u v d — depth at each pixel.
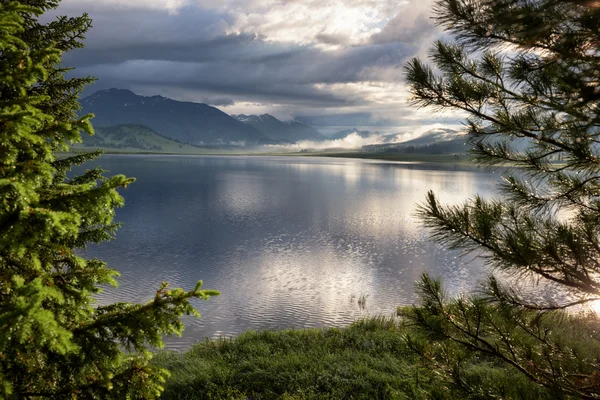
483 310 4.34
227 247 49.47
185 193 107.44
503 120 4.00
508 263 3.63
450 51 4.38
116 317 3.65
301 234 58.31
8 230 2.58
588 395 3.87
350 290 33.69
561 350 4.24
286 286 34.59
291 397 10.03
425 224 4.04
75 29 5.64
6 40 2.95
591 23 2.50
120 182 3.40
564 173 4.05
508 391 4.22
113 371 3.74
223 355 13.34
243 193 110.06
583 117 2.89
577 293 3.78
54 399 3.27
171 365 12.40
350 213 77.81
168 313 3.68
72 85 5.60
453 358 4.70
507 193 4.21
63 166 5.94
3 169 2.95
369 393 9.93
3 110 2.86
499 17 2.81
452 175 187.88
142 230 58.88
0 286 3.26
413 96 4.58
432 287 4.71
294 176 176.75
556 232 3.57
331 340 14.34
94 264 4.48
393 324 16.25
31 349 3.27
